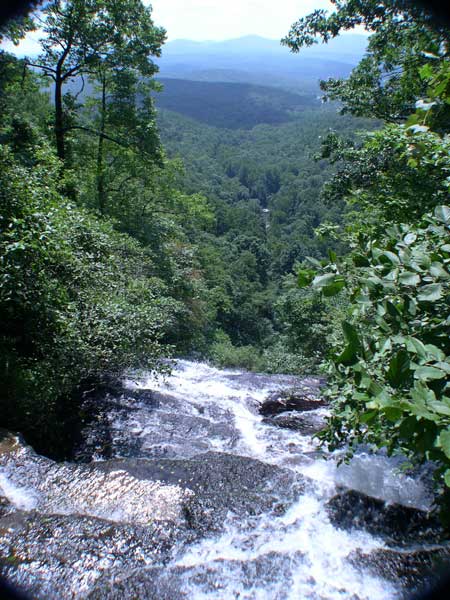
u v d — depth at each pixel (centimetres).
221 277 3675
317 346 1472
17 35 1240
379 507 496
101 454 623
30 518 425
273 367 1513
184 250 1973
